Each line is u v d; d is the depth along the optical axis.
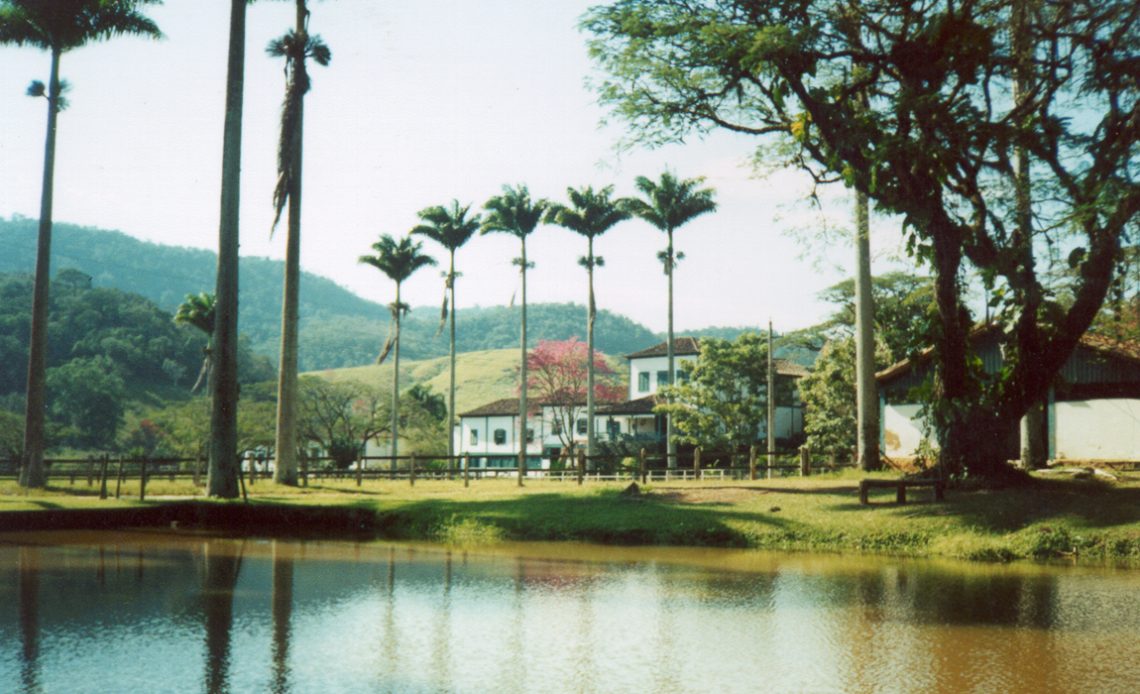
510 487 27.70
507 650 9.58
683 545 18.45
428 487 28.92
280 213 30.84
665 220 53.09
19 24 30.84
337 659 9.14
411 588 13.34
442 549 18.00
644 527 19.11
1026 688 8.08
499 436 79.94
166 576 14.39
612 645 9.76
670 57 18.92
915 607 11.77
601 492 23.59
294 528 22.19
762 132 20.91
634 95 20.20
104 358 94.94
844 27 17.91
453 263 59.41
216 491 25.16
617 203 53.97
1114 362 27.31
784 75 18.03
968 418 20.08
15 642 9.78
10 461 35.53
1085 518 16.73
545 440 75.62
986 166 18.44
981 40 16.48
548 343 70.88
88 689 8.02
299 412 60.66
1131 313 21.77
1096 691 7.97
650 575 14.53
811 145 19.30
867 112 17.92
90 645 9.65
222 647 9.61
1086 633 10.19
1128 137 15.81
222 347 25.62
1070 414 28.02
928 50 17.11
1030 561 15.72
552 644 9.84
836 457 41.78
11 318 92.19
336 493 26.94
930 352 20.88
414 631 10.45
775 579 14.11
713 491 23.08
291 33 31.36
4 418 56.78
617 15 18.52
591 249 54.75
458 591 13.11
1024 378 19.86
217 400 25.48
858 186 18.95
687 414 51.59
